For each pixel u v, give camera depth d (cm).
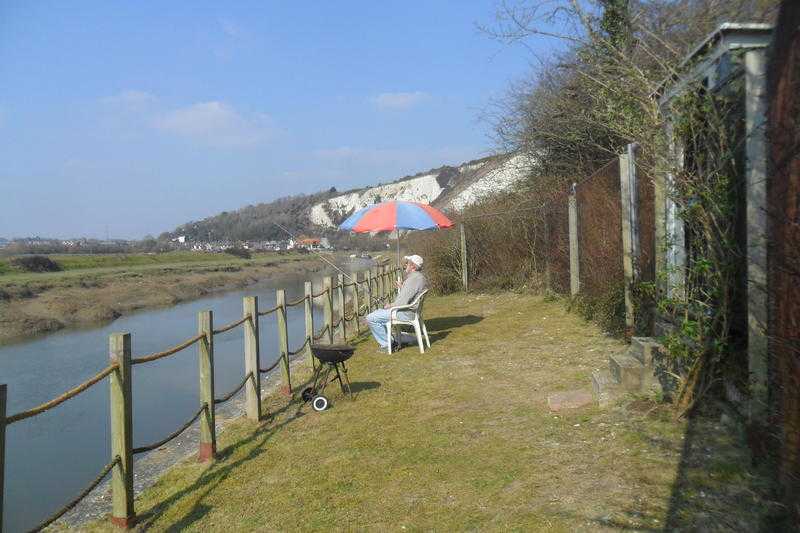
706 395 442
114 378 404
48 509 566
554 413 513
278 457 512
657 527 315
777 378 314
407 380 708
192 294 3119
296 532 379
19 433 820
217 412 773
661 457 388
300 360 1028
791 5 276
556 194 1236
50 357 1451
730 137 402
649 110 545
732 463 356
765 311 349
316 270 5178
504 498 380
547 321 967
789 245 286
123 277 3209
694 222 445
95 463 696
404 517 379
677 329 490
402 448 492
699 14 884
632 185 678
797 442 285
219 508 425
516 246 1453
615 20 1002
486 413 547
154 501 452
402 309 855
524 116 1595
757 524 298
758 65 355
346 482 441
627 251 688
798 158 275
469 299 1476
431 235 1825
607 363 643
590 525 329
